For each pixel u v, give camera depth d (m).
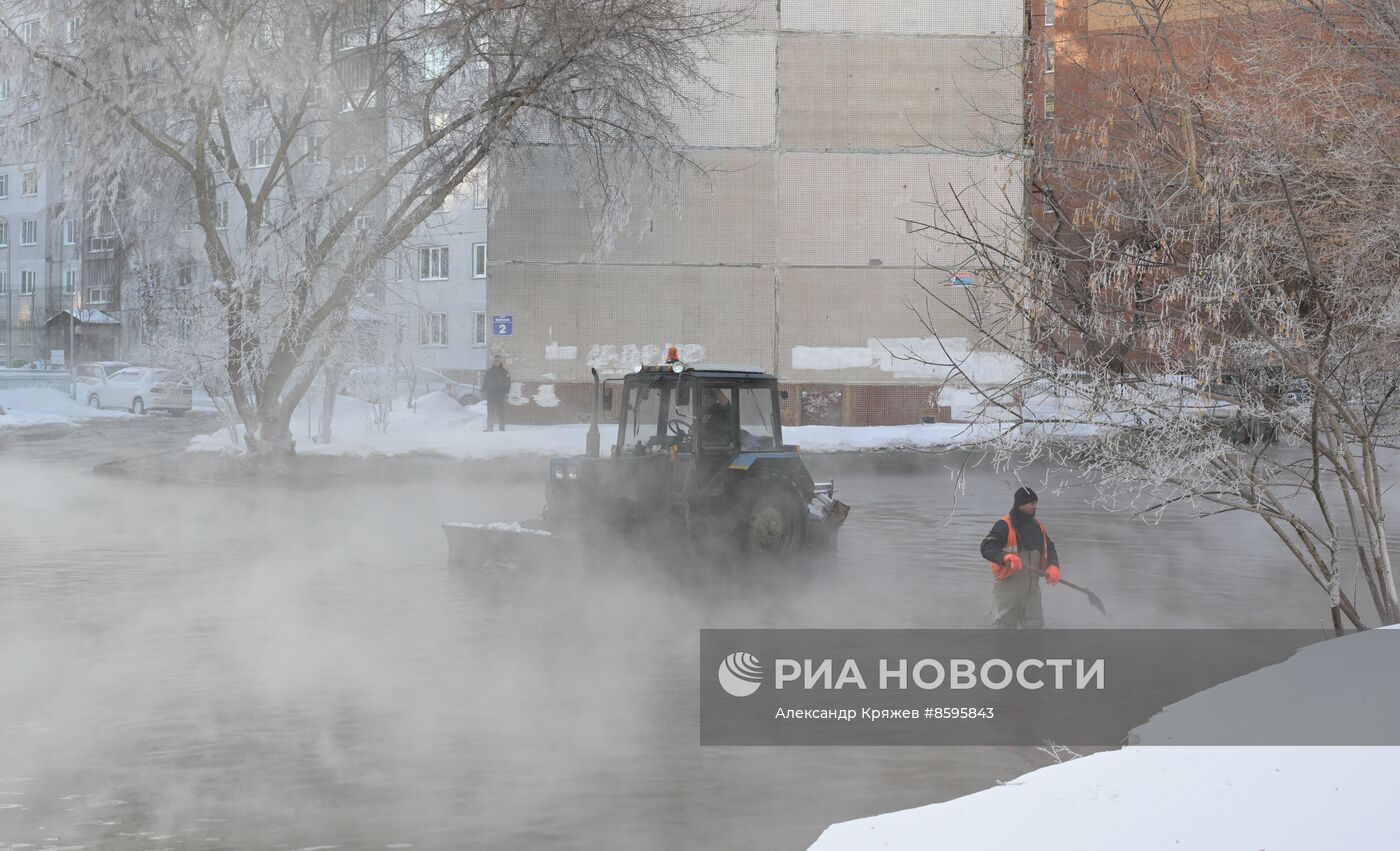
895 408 66.19
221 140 48.03
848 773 13.16
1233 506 18.30
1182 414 17.20
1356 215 19.66
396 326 51.22
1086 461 18.73
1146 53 24.00
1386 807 9.39
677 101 61.56
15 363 152.25
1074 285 18.23
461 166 46.94
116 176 44.28
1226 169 17.97
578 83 48.62
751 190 66.19
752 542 27.38
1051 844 8.92
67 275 150.50
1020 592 19.44
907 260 66.12
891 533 32.84
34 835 11.27
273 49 44.34
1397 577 26.23
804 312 66.44
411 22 46.72
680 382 27.22
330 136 47.19
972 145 65.50
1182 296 17.17
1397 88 20.28
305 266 46.25
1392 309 17.17
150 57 42.59
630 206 50.16
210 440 55.94
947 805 9.95
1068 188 21.39
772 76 66.06
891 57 65.94
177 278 50.50
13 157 45.22
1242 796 9.78
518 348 66.00
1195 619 21.47
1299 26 20.84
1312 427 17.20
